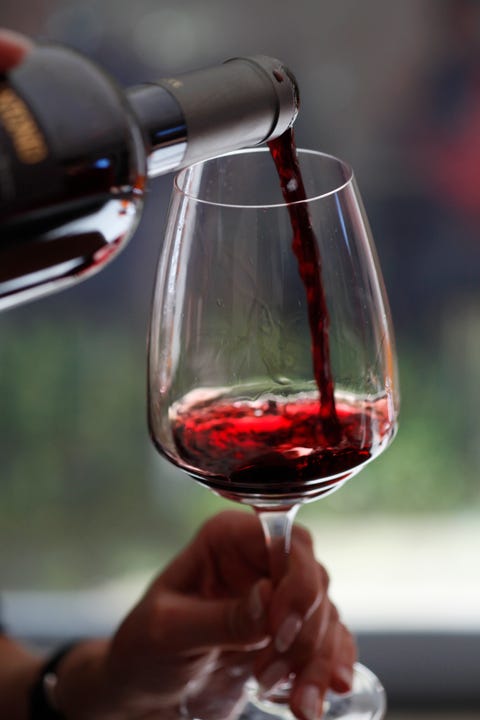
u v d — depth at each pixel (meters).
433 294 2.68
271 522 1.16
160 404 1.04
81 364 2.74
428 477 2.68
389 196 2.67
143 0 2.53
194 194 1.03
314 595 1.20
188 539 2.74
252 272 0.98
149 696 1.35
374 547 2.69
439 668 2.63
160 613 1.28
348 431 1.03
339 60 2.60
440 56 2.59
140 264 2.71
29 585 2.70
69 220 0.85
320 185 1.04
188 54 2.56
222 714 1.26
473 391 2.67
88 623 2.68
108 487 2.73
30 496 2.72
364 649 2.64
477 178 2.63
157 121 0.88
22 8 2.52
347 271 0.99
